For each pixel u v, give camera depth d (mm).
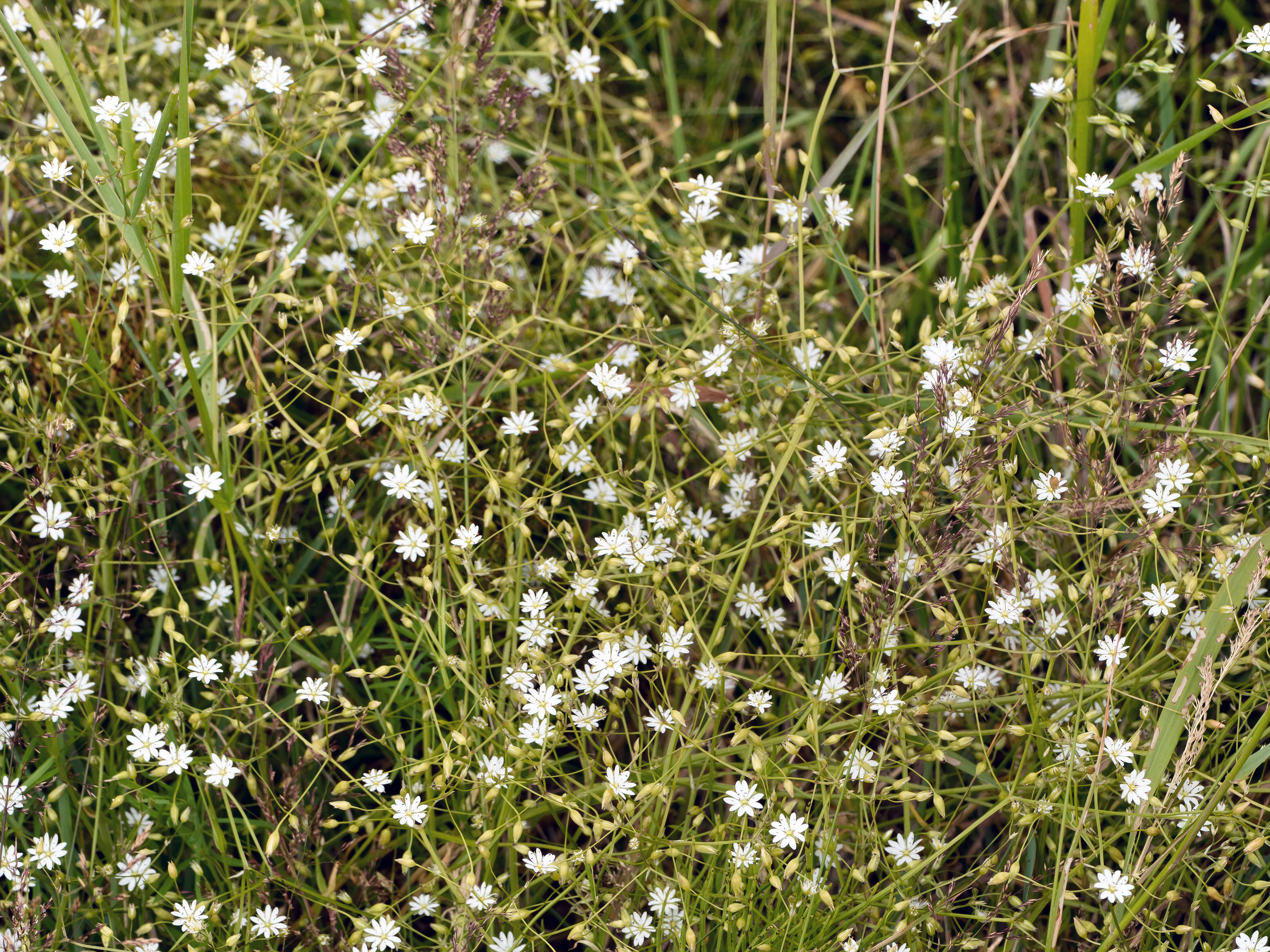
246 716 2664
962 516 2465
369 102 3094
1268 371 3076
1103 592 2404
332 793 2723
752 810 2287
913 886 2426
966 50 3236
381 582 2832
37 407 2594
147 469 2797
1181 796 2324
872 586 2414
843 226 2846
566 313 3195
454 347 2791
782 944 2227
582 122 3086
